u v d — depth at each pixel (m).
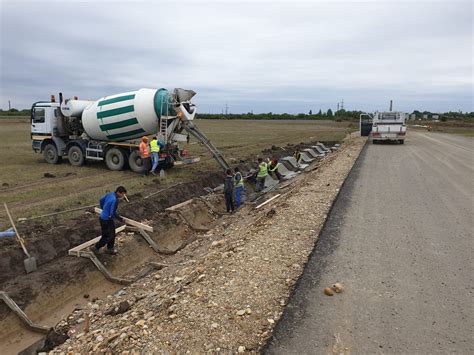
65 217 10.27
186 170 18.38
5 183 14.45
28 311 6.77
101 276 8.23
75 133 19.27
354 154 23.88
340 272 6.41
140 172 17.12
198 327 4.81
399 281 6.10
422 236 8.13
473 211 10.07
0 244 8.07
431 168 17.81
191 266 7.56
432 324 4.91
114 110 16.55
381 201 11.13
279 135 44.62
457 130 60.56
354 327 4.85
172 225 11.34
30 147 26.91
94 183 14.84
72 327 6.43
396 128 31.30
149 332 4.75
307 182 14.38
